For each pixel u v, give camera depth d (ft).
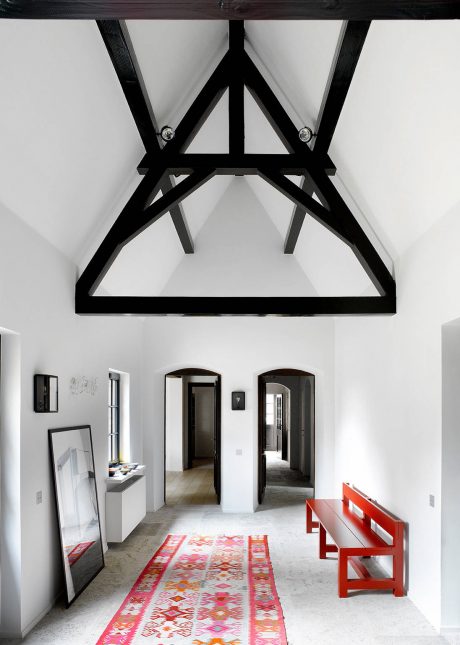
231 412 31.40
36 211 15.33
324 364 31.63
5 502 14.79
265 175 18.92
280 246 31.65
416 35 11.74
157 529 26.84
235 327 31.86
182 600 17.51
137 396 30.17
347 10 7.43
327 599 17.69
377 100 14.49
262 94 18.80
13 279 14.44
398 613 16.56
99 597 17.74
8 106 11.71
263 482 33.94
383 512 19.29
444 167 13.69
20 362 14.98
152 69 16.67
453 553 15.24
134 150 18.72
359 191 19.07
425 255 16.79
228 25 18.47
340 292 28.09
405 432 18.56
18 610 14.61
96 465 21.89
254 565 21.20
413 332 17.88
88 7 7.33
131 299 19.65
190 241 29.22
